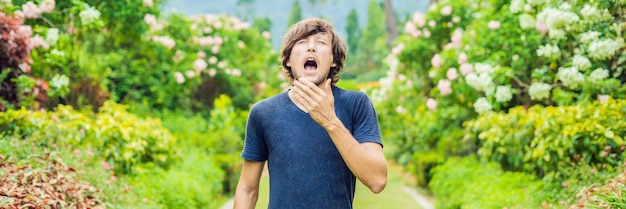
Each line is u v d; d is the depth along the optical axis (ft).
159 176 23.18
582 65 20.27
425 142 35.42
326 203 8.23
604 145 18.70
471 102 29.32
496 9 27.66
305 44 8.55
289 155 8.33
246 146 8.85
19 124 20.42
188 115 42.93
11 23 20.02
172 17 38.52
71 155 19.67
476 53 27.53
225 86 48.26
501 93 23.98
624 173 15.30
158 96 37.81
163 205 20.71
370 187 7.89
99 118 23.84
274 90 55.72
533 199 18.70
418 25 39.83
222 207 28.66
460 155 32.09
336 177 8.28
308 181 8.25
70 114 22.99
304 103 7.83
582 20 20.04
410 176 40.11
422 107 37.24
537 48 24.20
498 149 23.34
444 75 31.24
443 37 39.47
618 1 18.70
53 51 22.35
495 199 19.70
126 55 33.83
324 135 8.31
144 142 23.80
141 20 29.63
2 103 21.40
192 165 28.04
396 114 44.32
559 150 19.33
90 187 16.80
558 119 19.83
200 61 37.50
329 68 8.71
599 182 17.62
